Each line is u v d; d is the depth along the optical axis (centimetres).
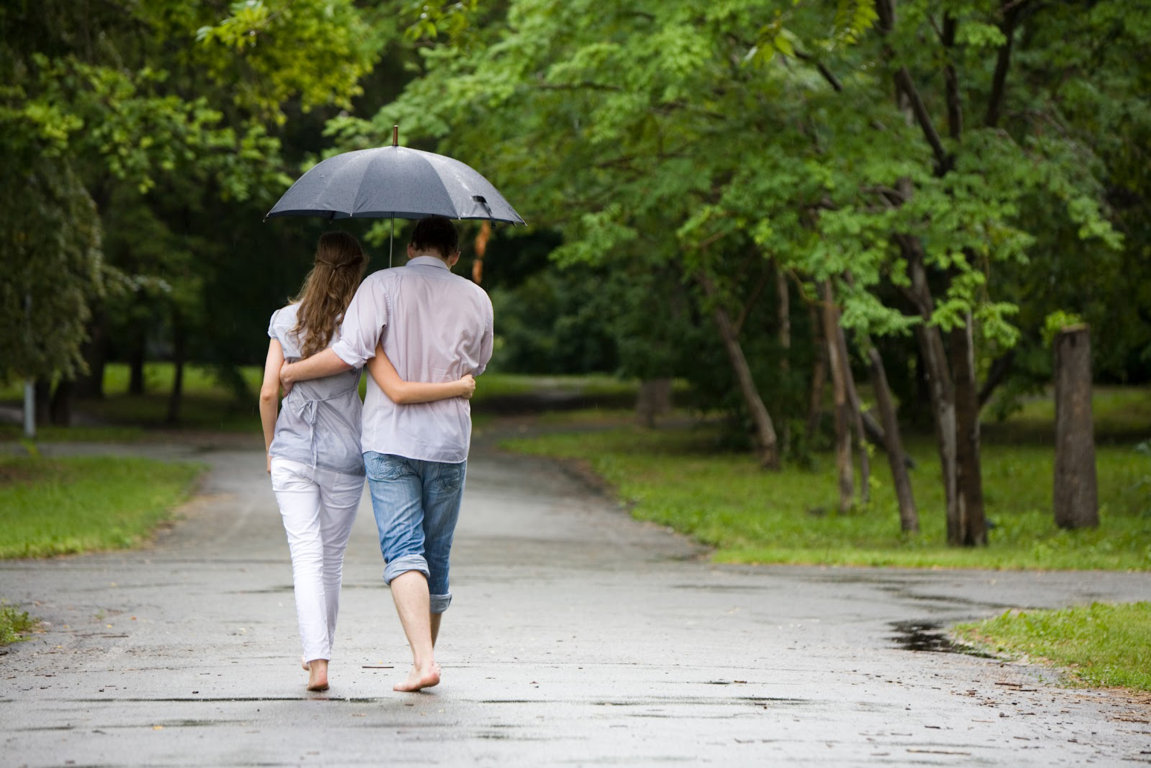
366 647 1037
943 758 612
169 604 1383
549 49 2444
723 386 4550
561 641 1119
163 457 4294
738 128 2300
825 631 1265
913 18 2208
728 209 2294
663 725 671
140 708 704
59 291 3375
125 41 3322
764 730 666
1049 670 1001
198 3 2853
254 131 3123
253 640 1080
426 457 760
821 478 4006
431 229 791
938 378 2550
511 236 5669
